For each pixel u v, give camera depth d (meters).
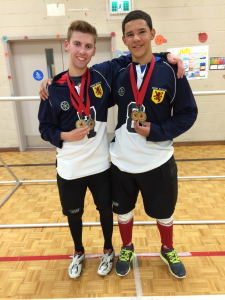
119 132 1.09
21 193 2.31
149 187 1.09
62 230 1.68
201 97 3.65
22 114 3.85
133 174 1.08
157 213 1.13
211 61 3.47
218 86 3.58
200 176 2.44
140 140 1.04
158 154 1.05
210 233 1.59
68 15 3.32
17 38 3.39
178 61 0.97
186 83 0.99
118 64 1.15
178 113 1.04
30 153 3.73
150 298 1.11
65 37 3.38
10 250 1.48
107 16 3.32
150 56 1.01
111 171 1.16
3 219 1.85
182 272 1.21
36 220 1.83
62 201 1.16
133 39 0.94
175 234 1.59
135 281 1.21
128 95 1.04
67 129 1.08
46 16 3.32
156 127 0.99
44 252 1.46
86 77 1.08
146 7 3.29
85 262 1.36
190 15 3.31
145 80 0.99
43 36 3.38
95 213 1.91
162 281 1.21
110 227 1.24
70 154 1.08
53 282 1.23
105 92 1.09
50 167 3.06
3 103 3.69
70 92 1.04
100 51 3.59
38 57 3.60
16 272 1.30
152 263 1.33
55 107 1.04
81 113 1.05
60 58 3.60
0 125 3.78
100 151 1.11
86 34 0.96
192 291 1.14
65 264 1.36
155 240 1.53
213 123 3.76
